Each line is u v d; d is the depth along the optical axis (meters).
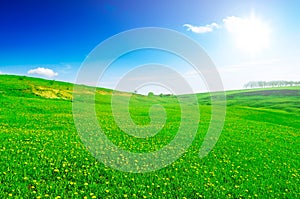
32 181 9.56
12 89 49.78
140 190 9.91
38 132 17.80
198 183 11.05
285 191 11.41
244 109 50.59
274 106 82.44
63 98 53.56
